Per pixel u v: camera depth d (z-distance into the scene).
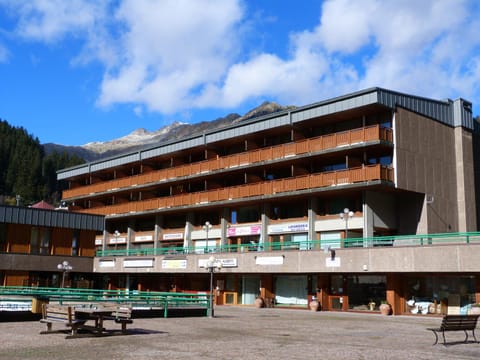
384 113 39.62
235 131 47.81
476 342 17.22
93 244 48.81
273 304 40.97
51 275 47.19
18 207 44.34
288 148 43.44
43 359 12.26
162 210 53.72
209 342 16.25
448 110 43.59
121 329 19.55
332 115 40.72
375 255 33.66
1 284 43.28
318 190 40.41
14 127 198.00
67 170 69.50
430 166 40.81
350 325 24.55
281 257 38.62
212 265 29.81
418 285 33.34
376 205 39.59
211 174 49.78
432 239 33.75
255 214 47.66
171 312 27.69
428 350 15.09
